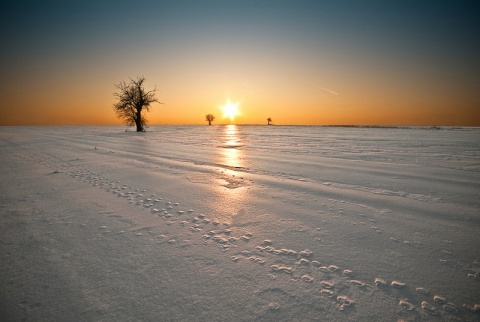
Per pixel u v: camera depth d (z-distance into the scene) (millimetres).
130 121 48250
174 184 7695
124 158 13320
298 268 3217
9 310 2521
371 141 23297
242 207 5586
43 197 6379
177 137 32281
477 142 21047
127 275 3092
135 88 45781
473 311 2506
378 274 3082
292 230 4371
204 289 2824
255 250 3688
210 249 3725
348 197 6277
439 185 7340
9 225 4613
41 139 28734
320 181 7996
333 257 3475
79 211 5352
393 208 5449
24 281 2980
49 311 2510
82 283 2939
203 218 4953
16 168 10523
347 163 11344
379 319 2404
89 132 46719
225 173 9328
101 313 2477
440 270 3162
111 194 6645
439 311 2504
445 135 31344
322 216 5016
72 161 12312
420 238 4027
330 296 2703
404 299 2662
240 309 2531
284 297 2691
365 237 4074
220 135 37062
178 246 3820
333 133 40344
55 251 3678
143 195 6539
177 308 2545
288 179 8312
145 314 2465
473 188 6969
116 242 3955
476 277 3025
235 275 3082
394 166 10484
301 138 29141
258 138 29812
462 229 4348
